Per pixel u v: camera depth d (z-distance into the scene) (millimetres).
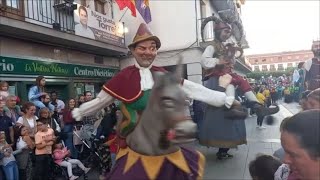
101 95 2365
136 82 2250
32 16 10023
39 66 10141
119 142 2193
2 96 6227
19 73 9367
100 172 6812
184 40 12906
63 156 6648
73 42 11008
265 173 2555
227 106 2049
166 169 1961
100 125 6375
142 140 1970
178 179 2012
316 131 1361
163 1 13258
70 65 11602
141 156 1978
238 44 2627
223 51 2467
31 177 6094
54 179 6598
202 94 2129
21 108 6688
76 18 11000
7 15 9055
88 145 6734
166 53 12992
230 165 4121
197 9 13023
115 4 13469
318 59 4793
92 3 12820
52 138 6285
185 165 1999
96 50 12680
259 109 2309
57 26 10281
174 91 1767
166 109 1744
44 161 6191
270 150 3982
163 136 1818
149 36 2322
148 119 1891
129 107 2225
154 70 2330
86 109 2383
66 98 11375
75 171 6758
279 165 2568
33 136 6223
